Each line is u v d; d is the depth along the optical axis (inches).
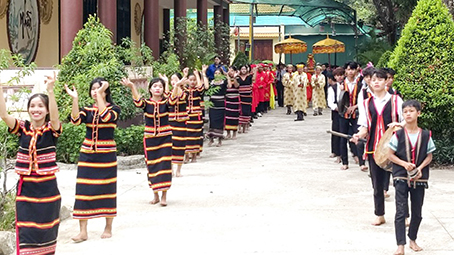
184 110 465.1
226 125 716.7
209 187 428.1
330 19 1619.1
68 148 509.7
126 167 507.2
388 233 307.7
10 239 283.3
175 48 881.5
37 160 246.1
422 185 272.1
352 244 288.8
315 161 547.8
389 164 291.9
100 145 305.6
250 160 555.5
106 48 552.4
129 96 557.6
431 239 295.6
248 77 780.6
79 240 300.5
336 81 530.0
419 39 479.5
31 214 245.1
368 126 320.8
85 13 781.9
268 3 1207.6
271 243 291.1
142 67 630.5
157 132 372.2
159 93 374.0
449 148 492.1
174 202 382.3
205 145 666.8
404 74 480.7
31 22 722.8
